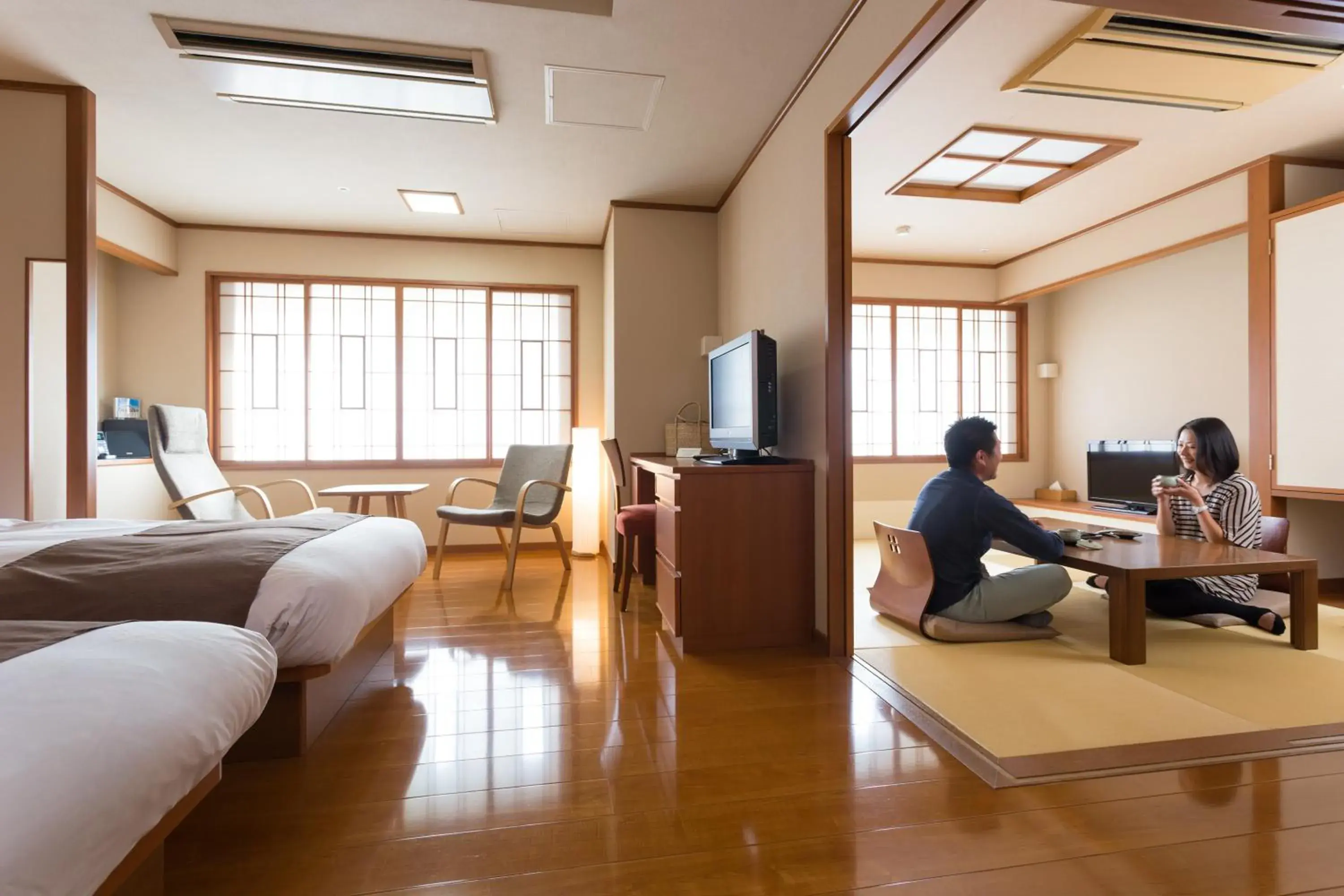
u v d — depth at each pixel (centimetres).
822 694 216
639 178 394
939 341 598
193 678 96
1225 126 331
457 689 220
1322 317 336
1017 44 263
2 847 59
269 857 129
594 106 311
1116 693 208
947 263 588
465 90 294
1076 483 578
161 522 219
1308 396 341
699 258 440
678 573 262
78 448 294
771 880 122
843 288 258
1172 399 490
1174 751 169
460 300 520
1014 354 611
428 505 505
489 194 421
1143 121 326
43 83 291
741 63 276
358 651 221
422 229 491
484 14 246
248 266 485
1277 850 129
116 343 466
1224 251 453
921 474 589
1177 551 269
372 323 507
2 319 290
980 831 137
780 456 314
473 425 521
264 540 179
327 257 496
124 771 75
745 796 152
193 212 454
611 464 395
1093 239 494
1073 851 129
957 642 266
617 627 296
